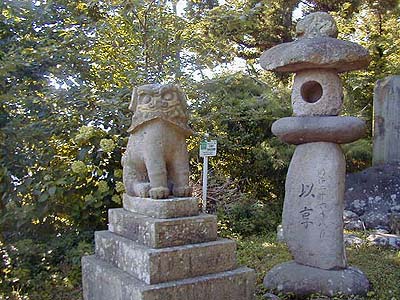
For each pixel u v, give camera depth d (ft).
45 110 14.75
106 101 15.07
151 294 7.86
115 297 8.64
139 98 9.68
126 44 17.43
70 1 17.03
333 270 11.82
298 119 12.28
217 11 17.87
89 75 16.14
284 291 11.64
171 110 9.55
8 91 14.46
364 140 27.04
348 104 28.91
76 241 14.19
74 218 14.82
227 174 23.29
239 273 8.80
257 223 19.54
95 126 15.16
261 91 23.85
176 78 17.35
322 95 12.29
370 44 29.55
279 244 16.31
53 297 11.76
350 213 19.89
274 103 23.13
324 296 11.23
